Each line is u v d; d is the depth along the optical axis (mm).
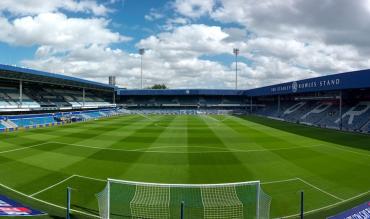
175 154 23750
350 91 50438
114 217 11375
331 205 13125
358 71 39312
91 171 18438
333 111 53875
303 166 20016
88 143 28953
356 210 11898
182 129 42531
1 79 53312
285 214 12156
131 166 19781
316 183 16312
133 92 92938
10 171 18344
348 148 27094
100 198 13398
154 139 32031
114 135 35188
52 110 60031
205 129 42719
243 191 14016
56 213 11906
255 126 48094
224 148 26594
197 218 11242
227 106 93875
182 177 17359
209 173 18234
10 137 33094
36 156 22656
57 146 27141
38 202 13234
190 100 96312
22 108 51250
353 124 44188
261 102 93312
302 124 52562
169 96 97125
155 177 17312
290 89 59250
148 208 12148
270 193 14680
